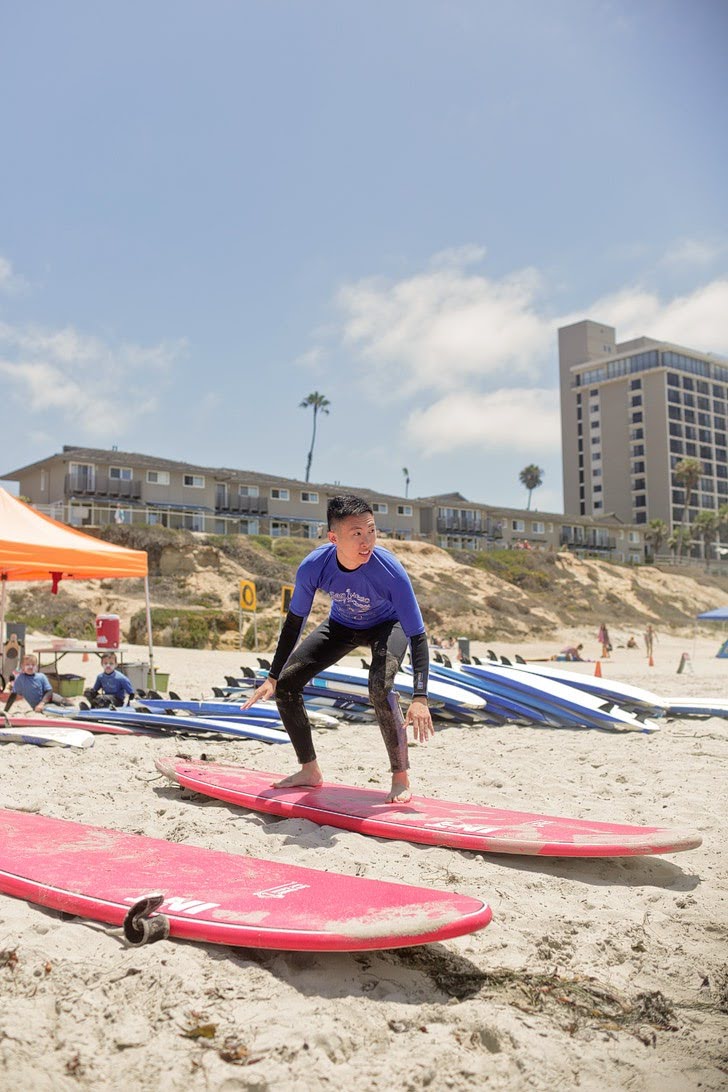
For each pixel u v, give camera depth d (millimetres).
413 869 3455
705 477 97875
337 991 2303
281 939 2377
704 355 99188
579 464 103125
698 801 4977
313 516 58094
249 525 52719
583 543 80812
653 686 17531
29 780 5535
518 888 3268
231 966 2402
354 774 5930
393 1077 1878
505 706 9328
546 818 3994
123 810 4559
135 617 30797
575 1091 1848
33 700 9773
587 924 2861
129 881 2969
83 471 48312
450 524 68375
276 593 37375
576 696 9023
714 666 30156
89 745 7258
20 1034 1998
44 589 32719
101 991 2254
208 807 4660
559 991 2348
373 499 63344
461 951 2592
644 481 95750
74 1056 1930
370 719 9297
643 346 101812
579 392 103750
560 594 52688
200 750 7094
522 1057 1972
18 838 3605
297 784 4668
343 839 3848
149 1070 1881
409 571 47531
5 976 2342
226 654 26812
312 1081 1841
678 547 88062
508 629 42531
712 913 3027
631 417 97438
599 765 6500
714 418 99938
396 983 2373
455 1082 1866
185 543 38594
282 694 4461
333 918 2492
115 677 10414
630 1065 1962
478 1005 2221
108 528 38469
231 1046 1971
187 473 51875
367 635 4375
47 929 2701
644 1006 2271
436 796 5102
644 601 57375
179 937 2568
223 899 2727
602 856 3375
